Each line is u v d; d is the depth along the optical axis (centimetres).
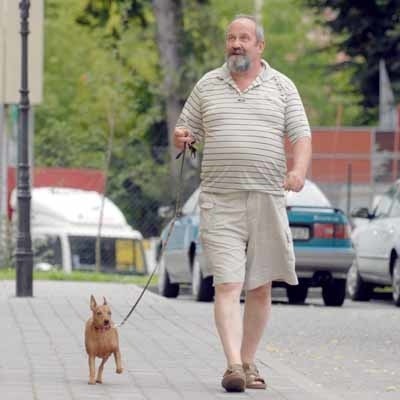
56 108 5175
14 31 2427
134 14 4066
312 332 1688
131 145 3338
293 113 1137
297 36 6419
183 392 1097
